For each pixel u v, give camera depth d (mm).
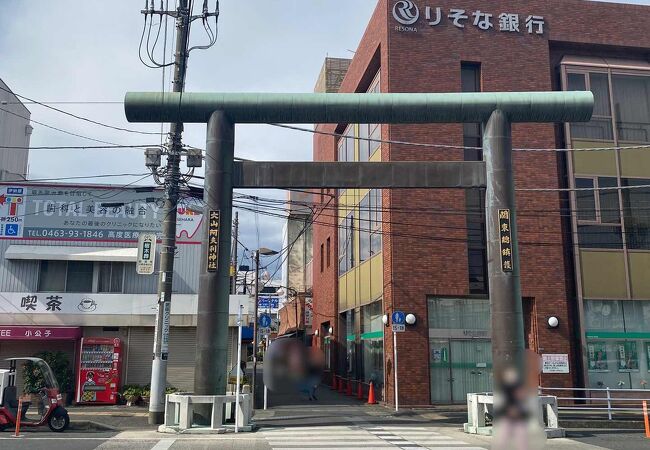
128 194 22781
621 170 22266
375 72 24969
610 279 21562
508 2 22922
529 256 21406
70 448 12102
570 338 21156
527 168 21922
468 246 21609
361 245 26531
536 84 22391
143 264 19844
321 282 36375
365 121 16328
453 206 21703
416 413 19016
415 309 20844
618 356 21219
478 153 22188
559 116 16344
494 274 15672
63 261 22141
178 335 22312
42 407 14992
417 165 16422
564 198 21969
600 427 16688
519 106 16266
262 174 16297
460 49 22375
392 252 21125
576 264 21469
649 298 21578
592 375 20969
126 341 22016
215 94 16172
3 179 29203
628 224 21969
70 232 22297
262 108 16109
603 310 21469
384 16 22531
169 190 16984
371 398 22266
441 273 21188
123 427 15633
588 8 23250
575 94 16250
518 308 15414
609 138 22438
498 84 22250
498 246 15695
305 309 41250
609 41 23109
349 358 29062
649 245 21953
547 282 21297
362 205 26531
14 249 21719
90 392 20375
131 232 22562
